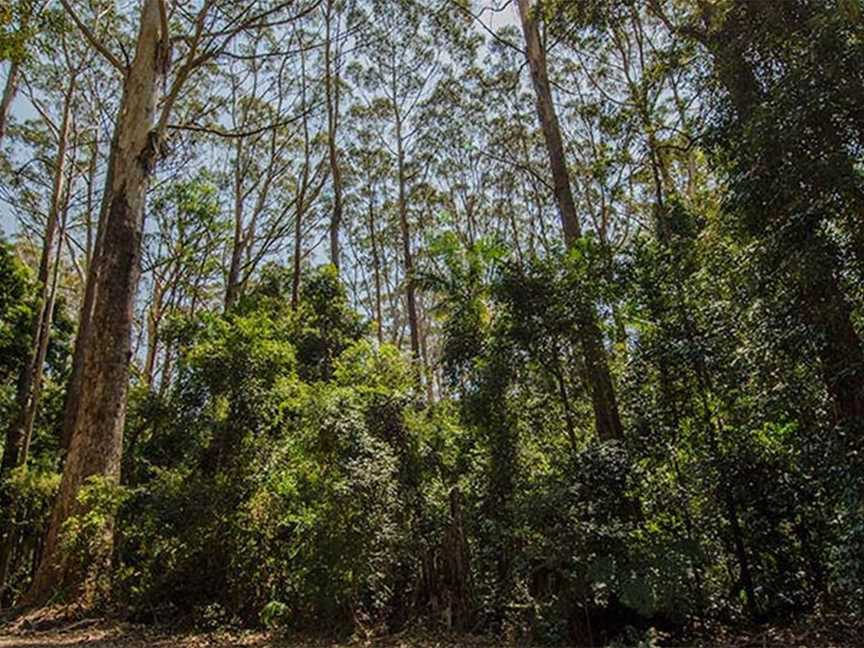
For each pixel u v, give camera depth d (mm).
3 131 14195
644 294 8156
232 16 13984
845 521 5832
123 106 10375
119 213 9430
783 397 6457
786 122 5738
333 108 20781
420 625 6941
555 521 6500
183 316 16062
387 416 7797
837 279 5781
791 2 6191
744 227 6523
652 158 10695
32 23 8398
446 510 7504
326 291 15219
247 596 7293
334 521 6816
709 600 6816
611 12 9016
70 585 7621
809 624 6379
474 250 8781
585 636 6363
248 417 8008
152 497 7625
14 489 14117
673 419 7875
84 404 8734
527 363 8008
